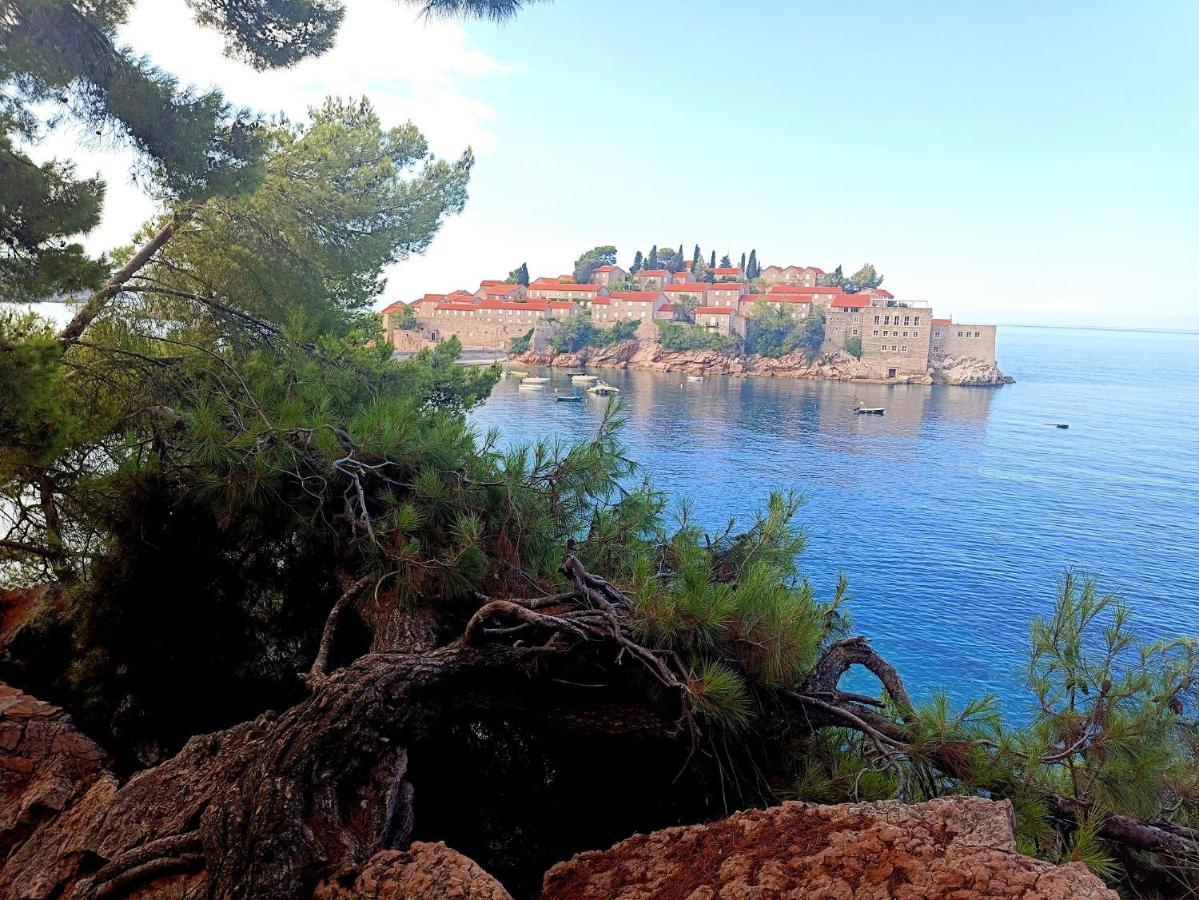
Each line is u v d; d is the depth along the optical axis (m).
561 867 3.82
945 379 168.38
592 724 5.03
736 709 4.44
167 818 4.11
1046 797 4.48
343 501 6.79
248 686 7.05
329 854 3.73
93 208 7.51
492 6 7.68
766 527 6.72
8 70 7.48
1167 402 156.38
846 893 3.04
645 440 92.25
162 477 6.84
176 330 10.63
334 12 10.09
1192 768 4.44
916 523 60.72
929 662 31.69
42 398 6.15
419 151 13.19
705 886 3.30
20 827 4.60
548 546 6.78
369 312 13.84
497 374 14.91
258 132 9.63
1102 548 54.25
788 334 172.62
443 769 5.76
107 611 6.69
